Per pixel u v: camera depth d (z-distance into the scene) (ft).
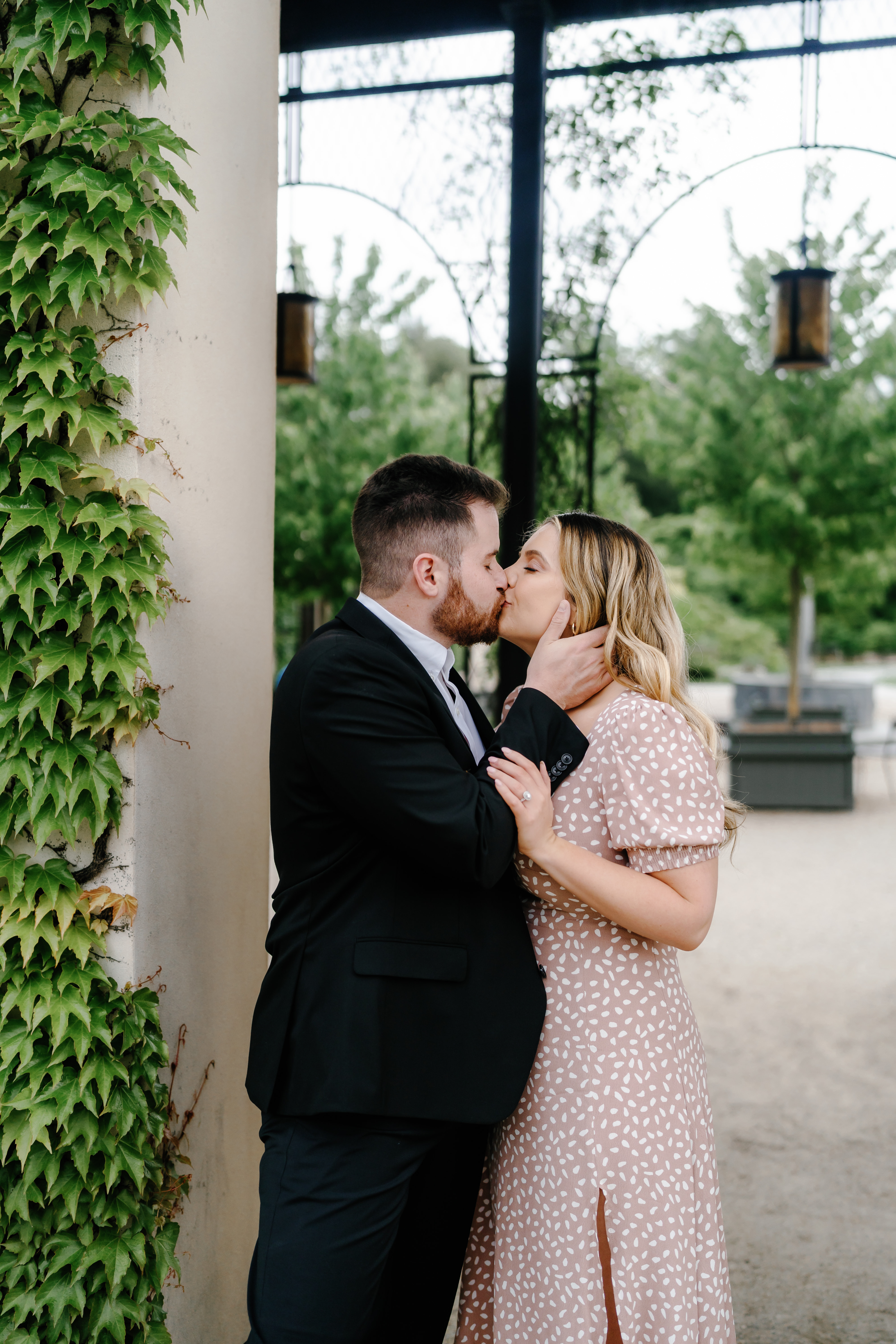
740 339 30.22
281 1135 5.35
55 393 5.53
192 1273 6.60
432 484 5.57
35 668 5.63
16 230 5.55
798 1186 10.32
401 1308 6.12
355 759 5.03
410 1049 5.16
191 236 6.30
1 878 5.68
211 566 6.64
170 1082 6.30
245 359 7.04
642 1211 5.23
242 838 7.18
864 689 43.21
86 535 5.56
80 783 5.60
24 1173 5.57
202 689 6.57
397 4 14.29
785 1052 13.66
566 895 5.39
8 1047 5.58
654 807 5.17
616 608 5.66
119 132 5.54
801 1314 8.31
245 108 6.94
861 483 29.25
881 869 23.30
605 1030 5.33
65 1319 5.55
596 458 16.19
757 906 20.58
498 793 5.12
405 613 5.65
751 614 60.08
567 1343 5.24
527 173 13.78
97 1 5.42
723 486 30.78
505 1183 5.62
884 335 28.73
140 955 5.93
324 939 5.28
